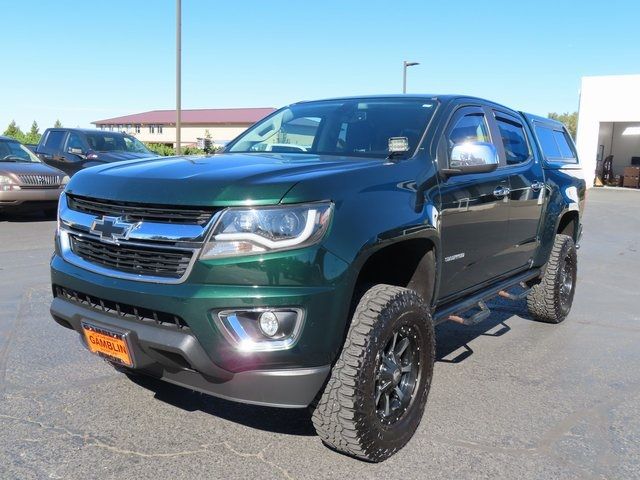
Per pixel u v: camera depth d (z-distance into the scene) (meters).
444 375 4.61
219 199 2.84
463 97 4.57
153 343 2.90
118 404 3.84
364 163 3.48
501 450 3.42
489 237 4.49
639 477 3.18
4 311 5.81
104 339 3.17
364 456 3.13
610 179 33.19
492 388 4.36
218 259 2.80
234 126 74.31
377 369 3.09
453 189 3.89
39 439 3.36
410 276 3.78
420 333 3.40
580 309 6.85
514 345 5.43
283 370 2.83
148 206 3.01
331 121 4.43
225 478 3.04
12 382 4.14
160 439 3.42
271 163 3.41
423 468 3.20
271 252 2.79
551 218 5.69
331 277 2.86
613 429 3.73
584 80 31.92
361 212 3.06
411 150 3.83
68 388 4.06
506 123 5.21
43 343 4.93
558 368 4.84
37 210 12.30
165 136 78.50
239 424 3.62
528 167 5.32
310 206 2.87
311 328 2.82
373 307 3.10
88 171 3.57
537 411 3.98
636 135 32.91
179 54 19.19
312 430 3.57
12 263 8.08
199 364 2.84
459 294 4.34
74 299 3.38
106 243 3.14
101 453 3.24
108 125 83.81
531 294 6.01
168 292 2.86
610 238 13.46
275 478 3.06
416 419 3.43
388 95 4.66
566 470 3.22
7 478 2.97
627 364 4.97
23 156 12.80
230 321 2.79
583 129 32.34
